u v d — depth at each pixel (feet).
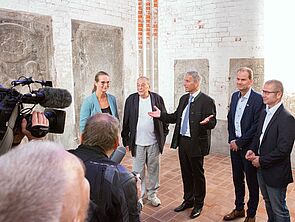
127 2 19.66
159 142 11.46
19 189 1.68
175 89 20.88
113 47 19.01
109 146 5.38
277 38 16.17
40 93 4.28
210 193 13.00
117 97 19.61
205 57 19.01
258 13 16.62
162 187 13.74
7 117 3.79
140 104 11.38
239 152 10.19
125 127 11.75
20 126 4.04
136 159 11.60
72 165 2.11
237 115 10.30
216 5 18.11
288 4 15.65
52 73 15.61
